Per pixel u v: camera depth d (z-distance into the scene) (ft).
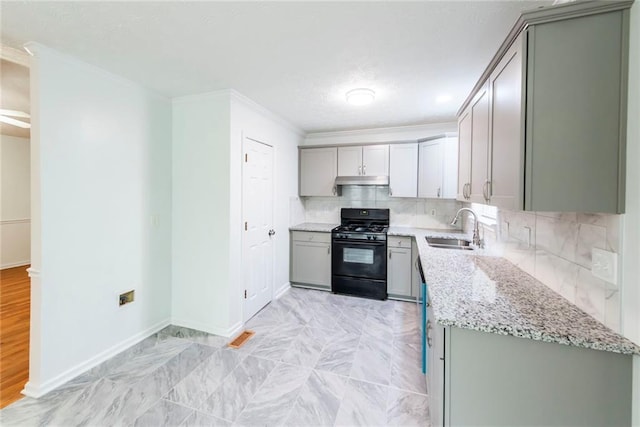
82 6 4.47
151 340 8.09
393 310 10.22
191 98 8.53
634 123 3.06
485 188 5.04
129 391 5.99
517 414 3.47
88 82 6.57
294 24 4.94
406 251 11.04
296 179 13.07
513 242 6.28
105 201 7.06
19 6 4.48
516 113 3.63
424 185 11.40
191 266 8.80
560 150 3.36
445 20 4.81
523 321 3.52
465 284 4.92
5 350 7.44
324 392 5.98
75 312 6.46
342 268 11.83
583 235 3.83
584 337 3.16
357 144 12.40
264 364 6.95
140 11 4.61
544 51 3.36
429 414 5.30
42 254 5.84
